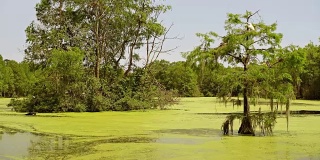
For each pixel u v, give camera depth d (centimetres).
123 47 3741
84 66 3516
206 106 3991
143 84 3641
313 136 1619
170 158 1191
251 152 1266
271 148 1337
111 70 3619
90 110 3266
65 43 3406
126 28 3672
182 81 6831
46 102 3156
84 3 3475
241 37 1634
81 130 1919
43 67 3309
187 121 2372
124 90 3512
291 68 1611
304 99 5822
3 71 7656
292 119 2386
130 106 3384
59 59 3108
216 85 1739
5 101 5619
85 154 1273
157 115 2847
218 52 1697
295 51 1598
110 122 2319
